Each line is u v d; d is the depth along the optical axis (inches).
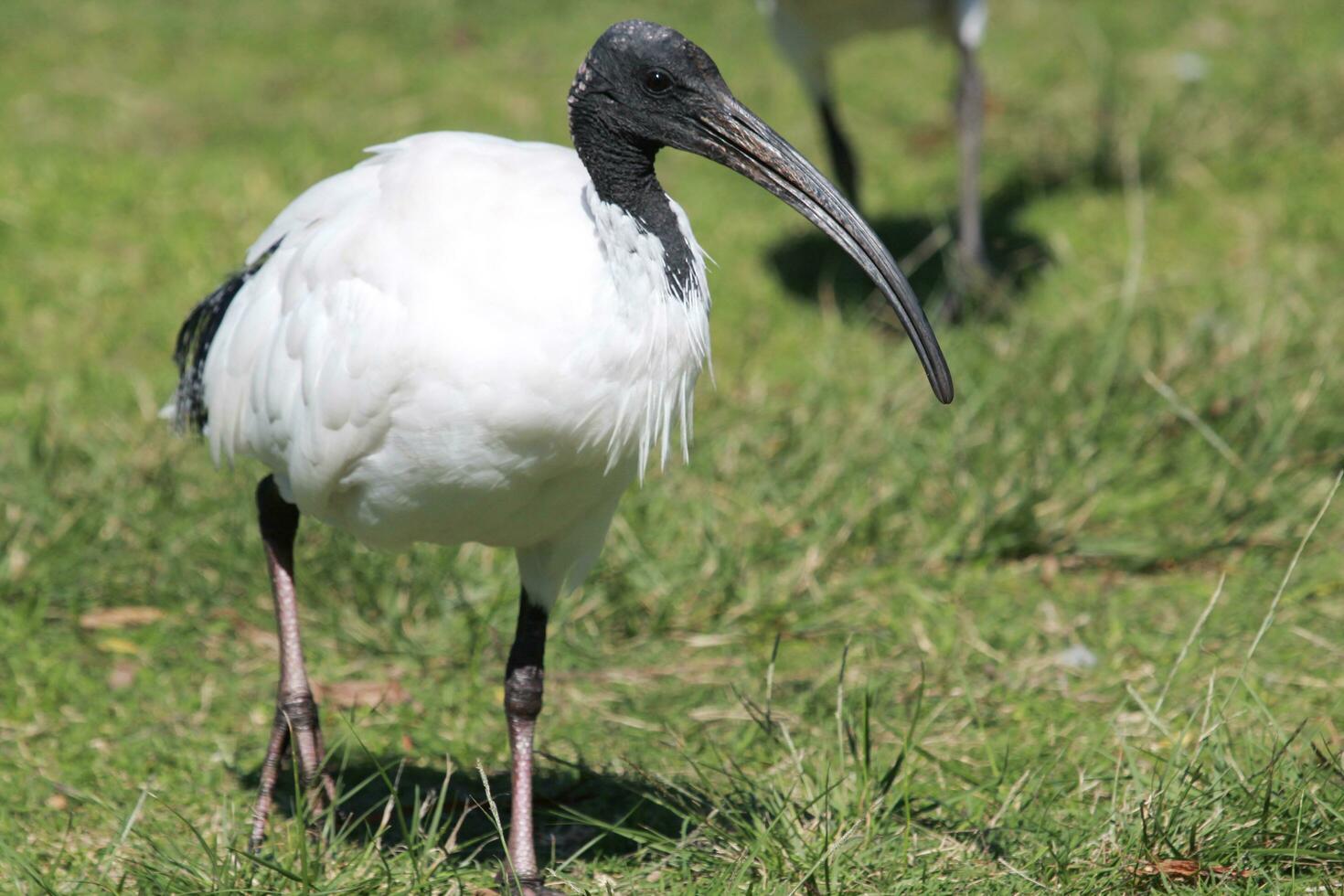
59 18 733.9
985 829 256.8
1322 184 555.2
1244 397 399.9
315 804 262.8
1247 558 363.3
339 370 228.8
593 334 217.0
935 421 402.3
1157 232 531.5
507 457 226.2
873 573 362.9
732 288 502.3
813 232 537.6
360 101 646.5
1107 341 419.8
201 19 738.2
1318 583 346.0
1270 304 453.1
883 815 253.4
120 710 309.6
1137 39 681.0
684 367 227.5
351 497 247.1
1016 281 500.4
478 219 222.5
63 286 495.2
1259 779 249.4
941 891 238.1
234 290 266.7
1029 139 600.1
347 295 229.0
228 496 372.5
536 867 248.7
